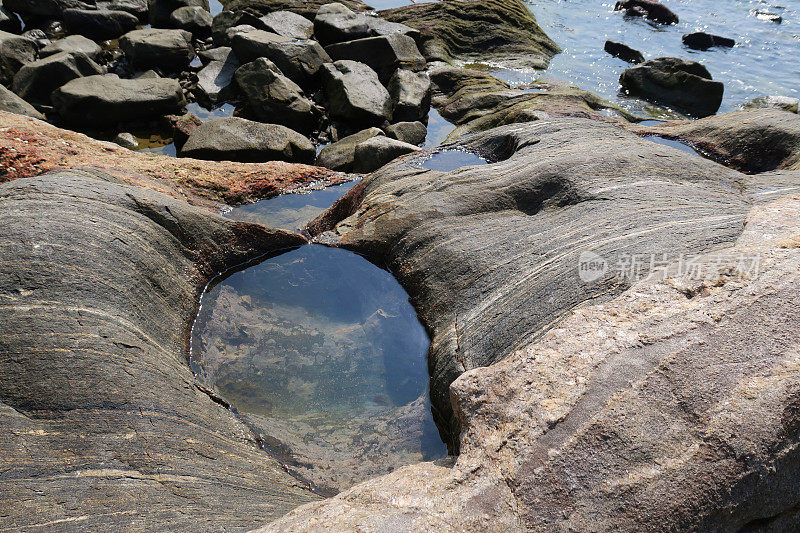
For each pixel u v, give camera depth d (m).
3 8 11.66
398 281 4.95
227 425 3.72
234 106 9.57
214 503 2.96
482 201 5.20
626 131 6.94
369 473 3.55
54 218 4.18
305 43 10.20
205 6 12.82
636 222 4.22
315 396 4.09
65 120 8.61
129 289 4.15
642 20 14.80
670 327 2.95
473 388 2.96
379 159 7.58
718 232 3.80
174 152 8.30
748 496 2.45
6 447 2.91
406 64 10.76
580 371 2.82
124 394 3.37
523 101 9.43
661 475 2.44
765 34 13.86
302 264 5.29
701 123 7.45
